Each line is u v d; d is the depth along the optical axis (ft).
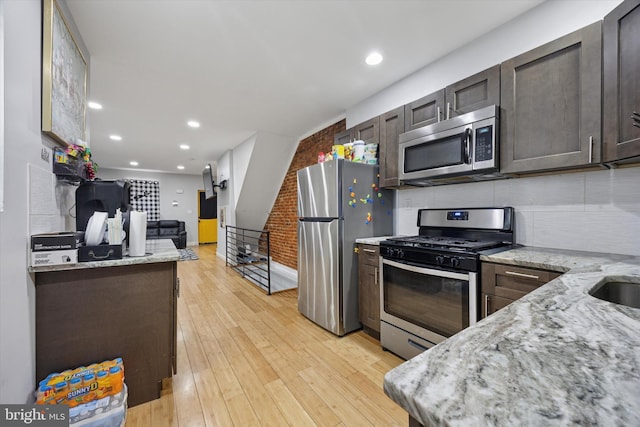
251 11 5.60
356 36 6.45
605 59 4.14
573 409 1.08
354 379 5.84
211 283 13.65
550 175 5.67
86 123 6.30
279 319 9.13
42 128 4.17
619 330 1.81
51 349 4.31
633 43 3.75
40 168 4.18
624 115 3.91
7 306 3.28
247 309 10.07
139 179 26.43
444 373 1.38
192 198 29.63
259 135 14.15
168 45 6.68
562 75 4.75
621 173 4.83
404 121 7.64
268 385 5.65
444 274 5.55
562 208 5.52
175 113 11.18
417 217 8.18
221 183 19.38
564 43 4.69
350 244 8.01
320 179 8.38
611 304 2.30
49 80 4.21
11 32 3.35
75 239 4.28
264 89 9.11
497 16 5.82
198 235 30.12
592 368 1.37
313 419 4.73
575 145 4.59
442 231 7.43
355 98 9.88
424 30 6.25
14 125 3.43
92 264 4.43
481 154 5.67
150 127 12.96
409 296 6.31
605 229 5.00
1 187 3.15
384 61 7.52
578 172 5.27
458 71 6.94
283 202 16.76
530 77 5.16
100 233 4.71
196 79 8.39
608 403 1.11
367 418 4.75
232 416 4.81
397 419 4.72
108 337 4.77
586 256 4.72
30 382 3.93
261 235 19.85
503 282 4.82
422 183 7.60
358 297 8.17
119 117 11.53
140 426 4.58
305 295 9.15
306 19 5.86
